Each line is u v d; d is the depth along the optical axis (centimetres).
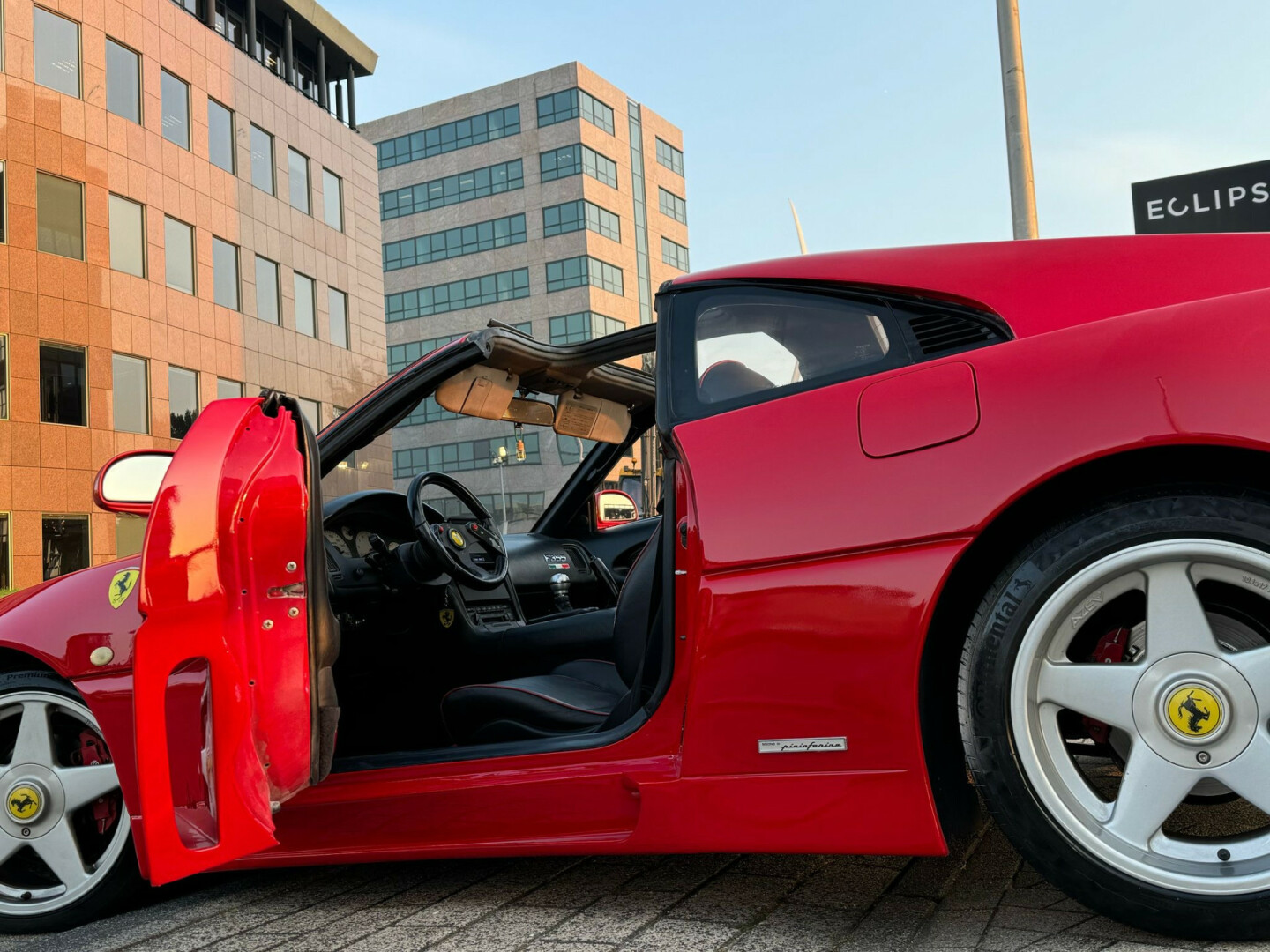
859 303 181
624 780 190
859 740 165
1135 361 153
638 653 237
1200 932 149
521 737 240
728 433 184
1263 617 160
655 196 5659
